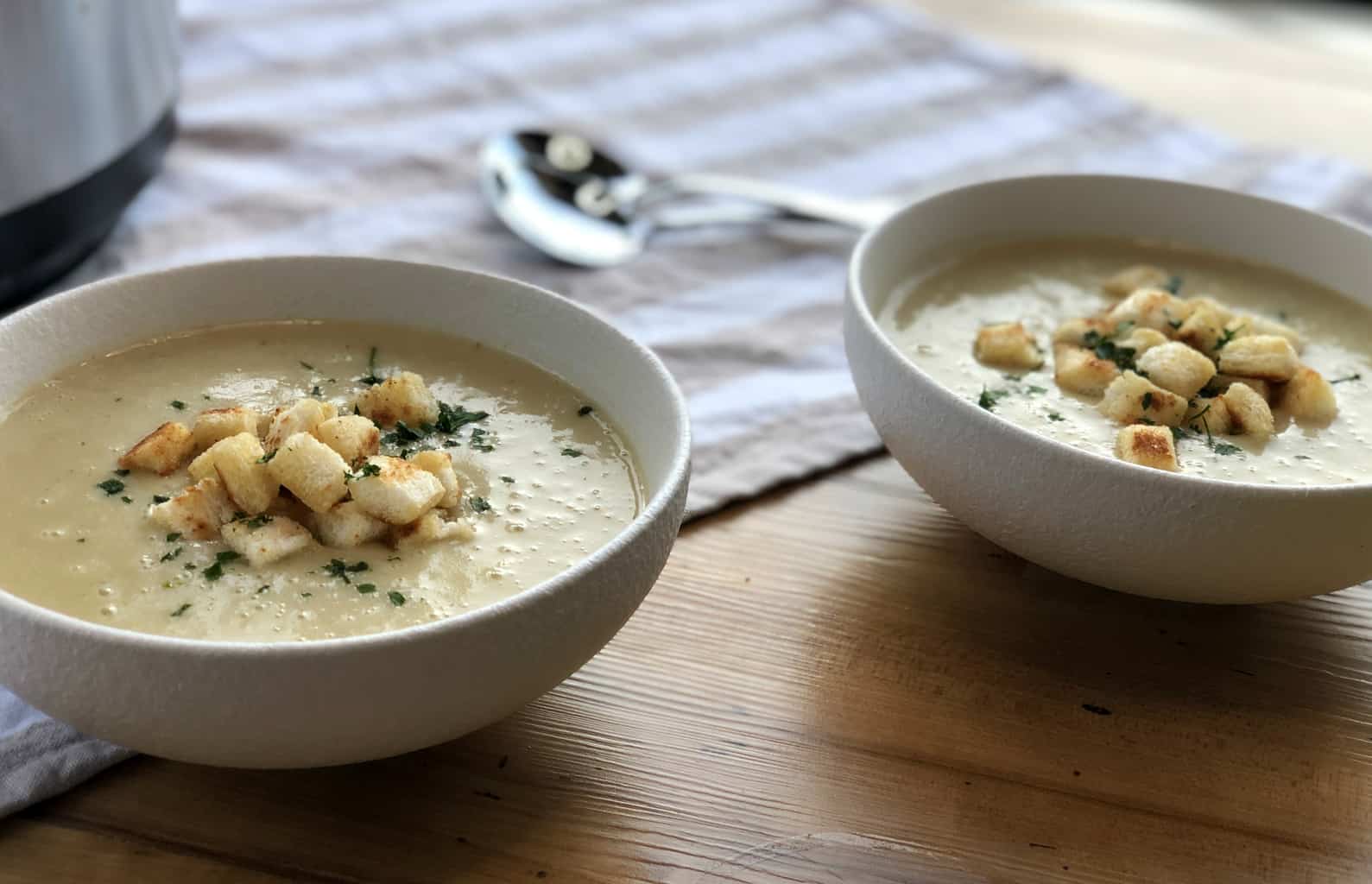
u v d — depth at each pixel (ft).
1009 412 1.46
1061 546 1.32
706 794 1.25
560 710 1.30
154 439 1.30
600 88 2.37
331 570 1.22
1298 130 2.46
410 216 1.99
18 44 1.55
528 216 1.98
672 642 1.38
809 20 2.63
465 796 1.23
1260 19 3.73
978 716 1.33
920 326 1.59
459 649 1.09
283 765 1.13
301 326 1.47
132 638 1.05
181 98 2.18
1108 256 1.73
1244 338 1.52
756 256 1.99
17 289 1.69
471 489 1.32
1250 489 1.23
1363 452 1.44
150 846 1.18
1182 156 2.28
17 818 1.19
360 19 2.48
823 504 1.56
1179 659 1.40
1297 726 1.34
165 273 1.43
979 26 2.77
